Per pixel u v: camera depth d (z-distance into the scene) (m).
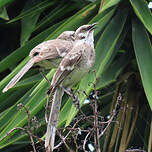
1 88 10.42
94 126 8.58
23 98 10.38
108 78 11.08
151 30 10.21
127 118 10.69
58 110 8.89
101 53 10.54
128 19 11.41
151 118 11.29
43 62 9.30
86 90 9.77
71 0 12.08
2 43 12.50
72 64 8.99
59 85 8.96
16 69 10.38
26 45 11.07
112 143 10.44
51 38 10.80
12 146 11.34
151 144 10.27
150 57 10.55
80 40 9.70
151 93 9.91
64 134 10.66
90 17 11.20
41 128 10.47
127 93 11.17
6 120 10.23
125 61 11.54
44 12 12.43
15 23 12.34
